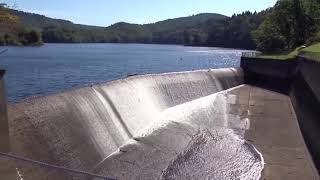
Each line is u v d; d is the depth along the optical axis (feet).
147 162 94.27
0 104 62.59
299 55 198.08
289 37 310.45
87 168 84.69
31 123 77.20
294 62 202.69
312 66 141.38
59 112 86.58
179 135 116.78
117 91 117.29
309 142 113.09
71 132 86.63
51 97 87.51
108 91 112.78
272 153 107.45
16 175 47.78
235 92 182.80
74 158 83.05
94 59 392.06
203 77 178.70
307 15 298.97
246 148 110.11
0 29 72.54
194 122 131.13
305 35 301.63
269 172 94.48
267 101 169.07
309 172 95.55
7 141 64.44
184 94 157.17
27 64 306.14
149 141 107.55
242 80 210.79
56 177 48.88
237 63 397.39
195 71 178.91
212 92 175.83
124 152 98.07
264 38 326.24
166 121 127.65
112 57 435.53
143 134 112.88
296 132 127.75
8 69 262.67
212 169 94.38
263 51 309.01
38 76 231.71
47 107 84.02
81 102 96.43
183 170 92.32
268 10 387.75
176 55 514.68
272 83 208.64
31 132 76.07
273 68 207.82
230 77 201.05
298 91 163.43
